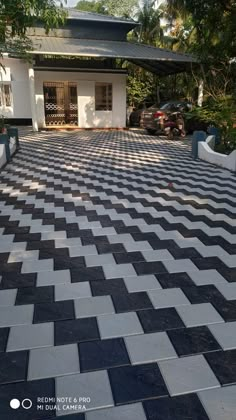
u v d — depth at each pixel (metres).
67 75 15.14
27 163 7.88
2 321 2.28
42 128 15.45
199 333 2.18
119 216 4.27
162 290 2.65
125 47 15.34
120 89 16.00
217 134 8.83
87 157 8.71
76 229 3.84
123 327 2.23
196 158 8.45
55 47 13.61
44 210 4.49
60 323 2.26
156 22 20.78
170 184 5.90
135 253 3.27
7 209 4.53
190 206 4.68
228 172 6.88
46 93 15.46
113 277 2.83
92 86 15.64
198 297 2.57
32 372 1.86
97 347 2.05
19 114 17.09
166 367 1.90
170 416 1.62
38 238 3.59
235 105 8.94
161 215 4.32
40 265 3.02
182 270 2.96
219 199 5.02
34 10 5.69
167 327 2.23
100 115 16.12
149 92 20.59
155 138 12.70
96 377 1.83
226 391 1.76
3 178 6.35
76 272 2.91
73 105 15.91
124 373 1.86
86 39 16.17
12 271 2.92
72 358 1.96
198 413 1.64
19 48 8.12
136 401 1.70
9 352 2.01
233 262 3.11
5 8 5.41
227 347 2.07
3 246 3.39
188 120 12.59
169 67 15.92
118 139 12.44
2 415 1.61
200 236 3.67
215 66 12.54
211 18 11.43
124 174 6.72
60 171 7.00
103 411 1.64
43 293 2.60
